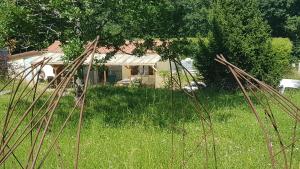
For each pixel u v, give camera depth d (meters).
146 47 15.35
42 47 13.85
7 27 12.55
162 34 15.10
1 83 20.06
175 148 8.55
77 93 13.86
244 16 20.91
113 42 14.72
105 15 14.09
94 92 16.23
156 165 7.42
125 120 11.39
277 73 20.81
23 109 10.91
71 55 11.77
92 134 10.02
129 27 14.84
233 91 19.09
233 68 3.89
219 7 21.19
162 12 14.78
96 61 14.53
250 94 17.20
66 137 9.59
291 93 19.19
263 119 12.22
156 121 11.20
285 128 11.18
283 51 29.17
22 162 7.39
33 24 12.86
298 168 7.38
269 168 7.41
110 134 10.07
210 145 8.96
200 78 21.31
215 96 17.09
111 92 16.44
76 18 12.71
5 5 12.37
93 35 13.54
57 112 11.93
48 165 7.37
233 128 10.93
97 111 12.66
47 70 29.94
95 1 13.41
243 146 9.27
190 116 11.91
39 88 16.16
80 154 8.10
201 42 21.11
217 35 20.83
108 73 34.91
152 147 8.67
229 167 7.47
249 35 20.78
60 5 12.39
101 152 8.40
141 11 14.26
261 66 20.83
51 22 13.70
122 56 31.94
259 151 8.67
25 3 13.02
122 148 8.70
